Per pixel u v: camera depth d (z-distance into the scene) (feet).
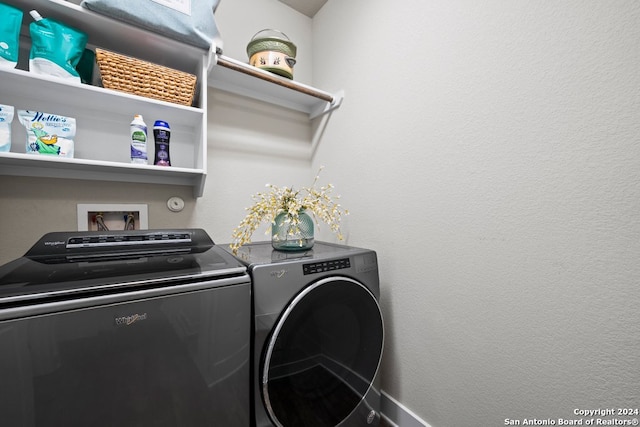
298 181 5.87
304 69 5.99
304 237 3.76
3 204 3.24
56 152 2.98
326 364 3.19
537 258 2.57
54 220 3.52
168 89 3.59
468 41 3.09
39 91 3.10
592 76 2.21
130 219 4.07
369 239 4.51
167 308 2.16
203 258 2.97
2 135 2.72
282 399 2.82
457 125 3.23
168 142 3.76
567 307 2.38
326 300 3.13
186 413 2.25
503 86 2.79
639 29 1.98
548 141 2.47
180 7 3.44
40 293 1.80
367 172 4.56
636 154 2.02
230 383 2.48
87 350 1.87
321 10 5.77
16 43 2.73
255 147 5.30
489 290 2.94
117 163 3.25
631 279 2.05
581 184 2.29
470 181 3.10
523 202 2.66
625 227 2.07
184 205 4.51
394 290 4.08
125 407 2.00
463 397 3.19
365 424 3.58
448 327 3.35
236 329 2.51
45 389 1.75
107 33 3.36
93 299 1.89
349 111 4.95
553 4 2.42
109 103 3.47
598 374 2.22
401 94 3.94
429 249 3.57
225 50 4.98
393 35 4.06
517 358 2.72
